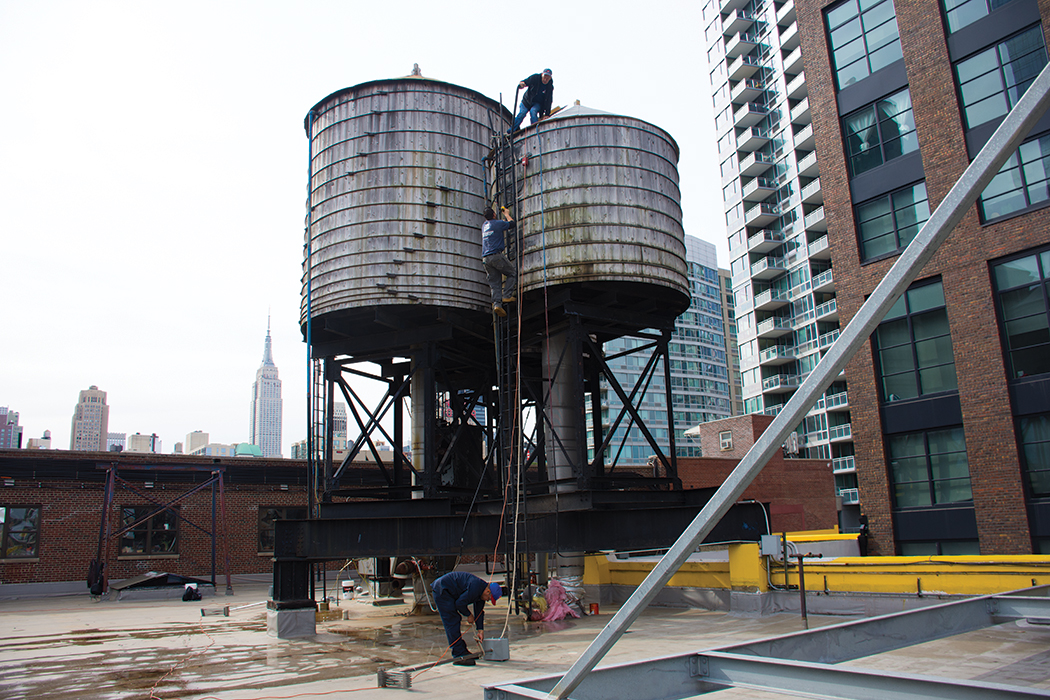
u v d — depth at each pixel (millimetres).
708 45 89688
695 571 16156
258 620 17453
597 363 22000
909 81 21516
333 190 19719
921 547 20625
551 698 3150
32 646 13320
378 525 14891
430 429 18984
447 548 15078
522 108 19547
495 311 17000
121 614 20109
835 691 3076
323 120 20500
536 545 15172
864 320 2545
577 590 16672
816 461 37312
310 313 19344
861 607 13422
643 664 3484
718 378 131125
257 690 8812
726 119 85188
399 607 19438
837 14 23969
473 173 20156
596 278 17344
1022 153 19312
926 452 20844
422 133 19703
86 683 9500
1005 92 19594
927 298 21047
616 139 18281
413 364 20859
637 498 16891
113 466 30234
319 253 19641
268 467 34906
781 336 79062
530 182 18297
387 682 8766
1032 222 18781
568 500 16688
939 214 2461
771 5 80688
